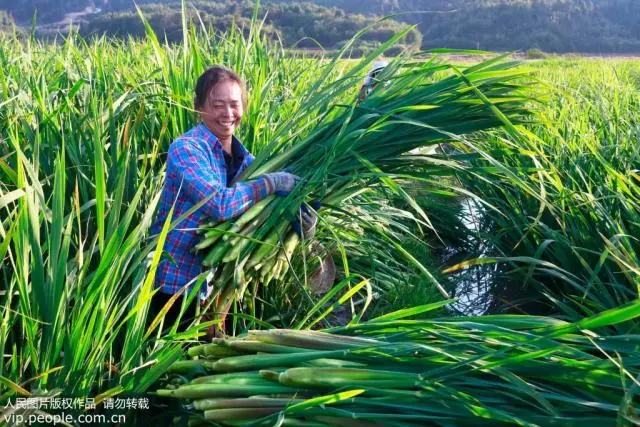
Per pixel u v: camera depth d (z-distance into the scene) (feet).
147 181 12.95
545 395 7.96
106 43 27.37
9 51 23.16
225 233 11.22
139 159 14.37
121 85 17.12
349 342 9.18
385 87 13.48
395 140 12.78
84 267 9.05
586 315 13.09
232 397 8.81
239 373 8.97
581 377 8.00
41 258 8.51
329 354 8.86
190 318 11.13
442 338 9.06
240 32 22.43
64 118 14.03
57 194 8.76
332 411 8.06
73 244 10.96
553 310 16.42
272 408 8.45
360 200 18.69
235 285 11.57
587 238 15.76
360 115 12.96
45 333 8.62
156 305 11.76
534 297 17.60
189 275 11.64
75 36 24.31
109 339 9.11
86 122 13.83
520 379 7.93
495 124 12.85
